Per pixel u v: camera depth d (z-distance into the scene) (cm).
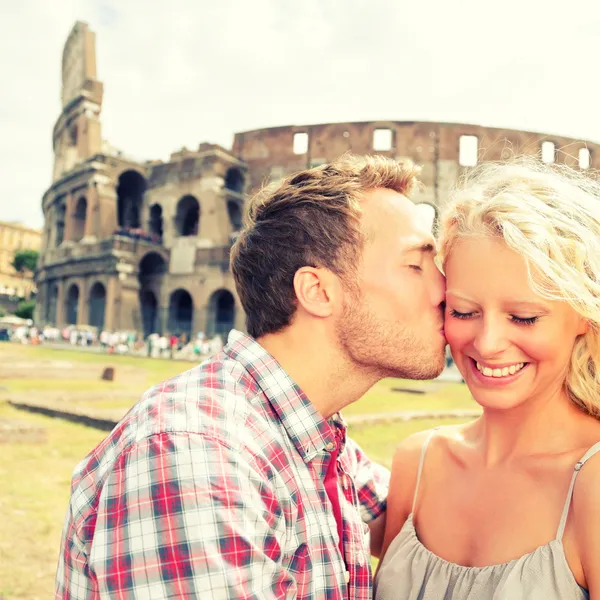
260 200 177
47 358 2856
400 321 158
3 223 10044
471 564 162
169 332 4706
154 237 4866
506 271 152
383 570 179
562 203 154
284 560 135
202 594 113
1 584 396
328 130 4828
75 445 835
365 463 213
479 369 163
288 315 164
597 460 146
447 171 4578
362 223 159
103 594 117
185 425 127
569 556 144
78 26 5831
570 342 159
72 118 5706
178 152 4959
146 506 119
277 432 147
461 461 178
